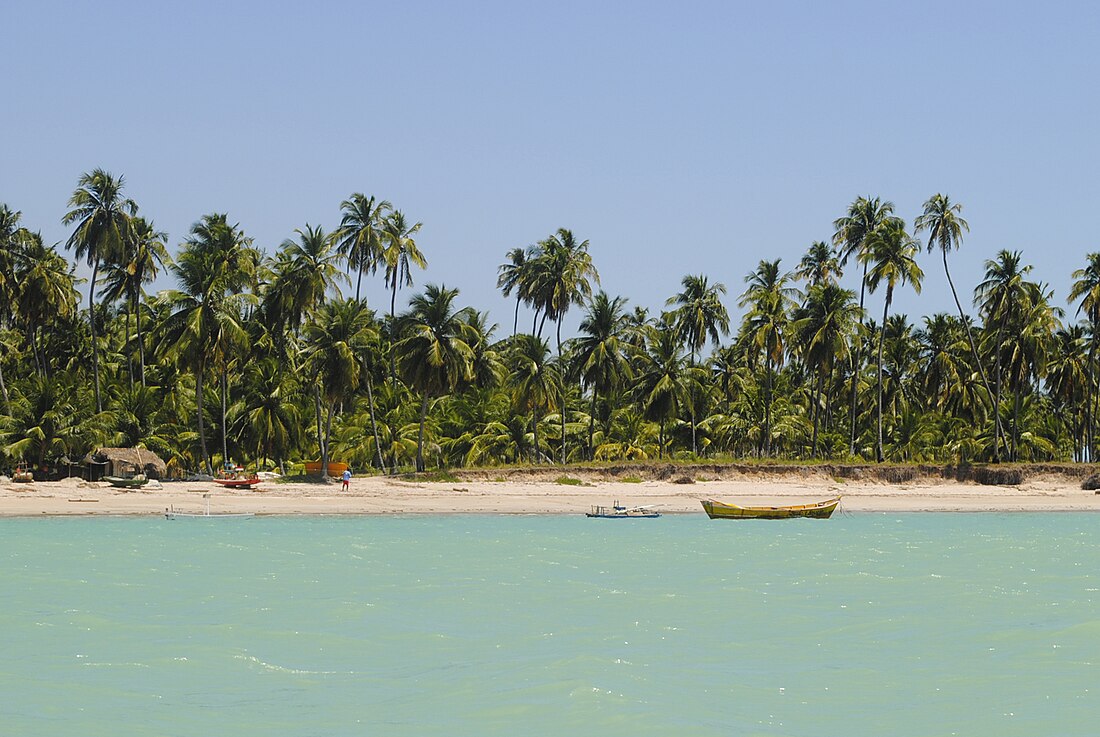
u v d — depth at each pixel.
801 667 25.33
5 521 56.06
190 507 61.84
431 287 75.25
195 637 27.80
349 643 27.45
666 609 32.91
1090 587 38.28
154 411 79.38
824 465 81.56
